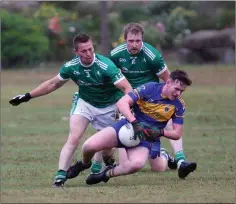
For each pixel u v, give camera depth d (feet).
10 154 86.84
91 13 284.00
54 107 148.36
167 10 296.10
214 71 215.51
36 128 115.44
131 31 67.21
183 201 50.88
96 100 64.85
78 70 63.26
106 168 62.69
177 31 282.97
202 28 291.17
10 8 276.82
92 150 60.70
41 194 55.72
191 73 213.46
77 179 68.90
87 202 50.16
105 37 229.45
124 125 60.54
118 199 52.03
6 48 258.37
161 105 60.59
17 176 70.28
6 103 154.92
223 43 255.70
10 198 53.06
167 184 63.16
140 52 68.49
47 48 263.49
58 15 267.18
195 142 98.53
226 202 50.83
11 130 112.37
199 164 78.28
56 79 65.05
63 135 106.73
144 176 69.82
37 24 264.93
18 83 200.95
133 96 60.23
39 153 87.76
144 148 61.05
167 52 281.74
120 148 62.28
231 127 115.75
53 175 70.90
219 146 94.32
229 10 292.61
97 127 66.13
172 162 73.97
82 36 61.82
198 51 257.75
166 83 60.39
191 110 136.46
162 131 60.23
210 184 62.28
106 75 62.69
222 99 154.61
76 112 65.10
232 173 70.79
